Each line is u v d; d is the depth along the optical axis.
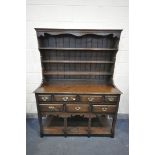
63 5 2.76
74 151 2.21
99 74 2.74
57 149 2.25
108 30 2.42
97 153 2.18
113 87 2.59
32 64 2.94
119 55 2.93
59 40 2.68
